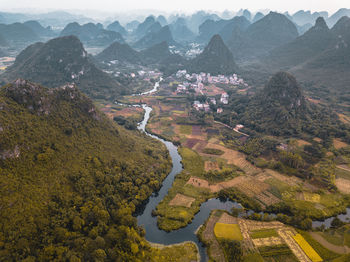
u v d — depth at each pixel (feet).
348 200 501.15
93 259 331.36
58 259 320.09
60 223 369.50
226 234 411.13
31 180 392.06
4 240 316.60
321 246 388.37
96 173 473.26
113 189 467.52
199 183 553.64
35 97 485.56
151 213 465.47
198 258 373.81
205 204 495.00
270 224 434.71
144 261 356.38
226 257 369.09
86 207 403.34
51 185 408.46
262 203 493.77
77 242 346.54
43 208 373.20
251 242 395.34
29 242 330.54
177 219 444.14
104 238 371.76
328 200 501.15
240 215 460.96
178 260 367.25
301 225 425.28
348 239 401.90
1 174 366.43
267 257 369.91
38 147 437.58
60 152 461.78
